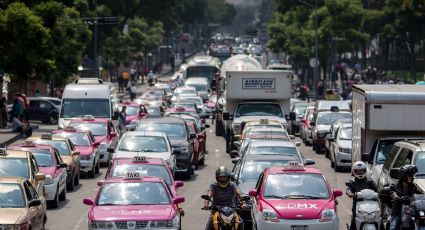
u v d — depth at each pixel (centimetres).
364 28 19025
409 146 4609
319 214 4194
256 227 4319
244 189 4938
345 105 10325
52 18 11906
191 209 5694
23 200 4125
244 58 12875
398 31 18500
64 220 5253
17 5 10512
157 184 4422
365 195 4106
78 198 6203
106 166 8288
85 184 7000
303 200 4316
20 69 10725
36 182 5000
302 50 19412
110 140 8375
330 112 9912
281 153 6072
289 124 10156
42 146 6053
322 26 18238
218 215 3878
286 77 10088
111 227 4081
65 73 14375
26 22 10431
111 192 4366
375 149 5369
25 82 15612
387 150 5356
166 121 7812
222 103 12075
